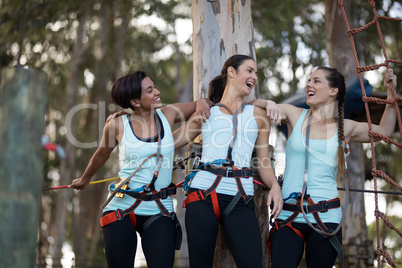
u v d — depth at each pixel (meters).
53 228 13.89
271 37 11.91
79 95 14.12
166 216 3.49
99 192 14.34
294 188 3.54
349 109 5.57
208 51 4.62
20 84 2.73
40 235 13.17
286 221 3.48
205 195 3.40
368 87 5.46
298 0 11.52
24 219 2.71
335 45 8.17
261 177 3.64
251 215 3.43
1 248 2.67
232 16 4.64
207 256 3.37
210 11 4.66
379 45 10.17
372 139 3.77
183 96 15.09
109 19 11.41
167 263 3.36
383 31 9.92
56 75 12.62
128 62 14.05
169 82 15.05
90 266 11.12
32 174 2.75
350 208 8.34
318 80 3.67
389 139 3.74
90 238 14.24
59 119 13.84
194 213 3.41
